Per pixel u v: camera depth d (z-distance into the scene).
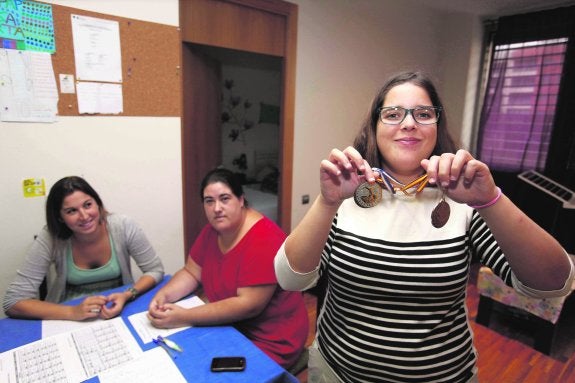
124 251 1.63
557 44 3.15
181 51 2.18
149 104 2.08
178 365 0.98
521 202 2.99
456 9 3.48
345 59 3.09
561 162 3.21
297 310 1.42
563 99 3.14
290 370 1.37
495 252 0.80
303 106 2.89
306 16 2.75
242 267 1.27
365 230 0.86
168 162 2.22
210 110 2.72
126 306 1.33
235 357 1.01
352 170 0.71
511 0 3.12
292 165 2.92
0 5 1.58
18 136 1.71
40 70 1.72
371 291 0.84
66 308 1.24
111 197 2.03
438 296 0.81
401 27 3.44
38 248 1.47
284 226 2.98
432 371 0.83
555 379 1.95
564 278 0.71
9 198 1.73
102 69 1.89
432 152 0.92
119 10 1.89
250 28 2.52
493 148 3.64
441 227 0.80
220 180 1.32
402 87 0.85
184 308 1.25
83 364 0.98
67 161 1.86
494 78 3.55
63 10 1.74
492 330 2.39
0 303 1.78
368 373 0.87
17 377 0.93
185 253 2.59
